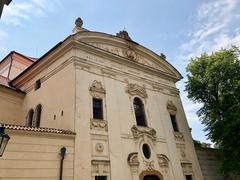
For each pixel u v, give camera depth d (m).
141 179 16.86
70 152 14.12
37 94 19.89
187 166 21.09
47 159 13.00
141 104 21.09
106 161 15.55
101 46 20.61
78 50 18.36
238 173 22.81
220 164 25.03
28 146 12.55
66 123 15.73
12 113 20.12
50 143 13.50
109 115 17.66
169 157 20.03
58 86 17.94
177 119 23.73
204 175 22.67
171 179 18.97
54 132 13.77
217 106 24.08
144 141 18.89
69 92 16.62
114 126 17.47
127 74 21.36
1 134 7.77
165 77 25.56
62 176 13.16
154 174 17.95
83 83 17.23
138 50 23.92
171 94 25.06
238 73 24.27
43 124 17.73
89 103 16.86
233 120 21.55
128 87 20.72
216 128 23.33
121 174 15.88
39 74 20.70
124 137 17.66
